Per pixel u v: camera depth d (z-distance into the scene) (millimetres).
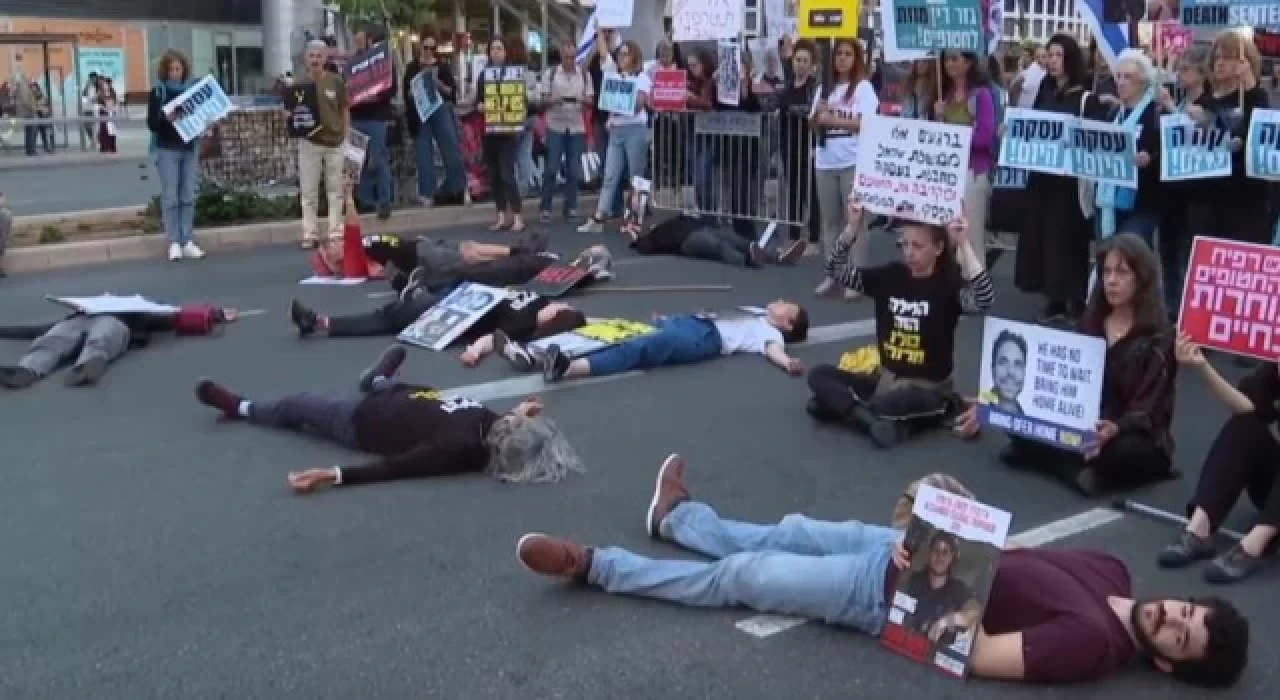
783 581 4742
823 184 10836
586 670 4445
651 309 10375
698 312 9664
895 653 4531
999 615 4379
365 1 23797
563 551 4984
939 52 9703
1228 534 5656
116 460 6703
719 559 5312
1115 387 6219
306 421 7016
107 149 28609
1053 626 4262
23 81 30016
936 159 7512
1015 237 13133
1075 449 6160
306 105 13625
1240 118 8234
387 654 4566
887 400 7008
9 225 12359
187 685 4352
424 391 6844
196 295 11266
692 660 4512
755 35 17266
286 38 44469
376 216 14914
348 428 6773
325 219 14633
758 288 11242
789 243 13258
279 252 13688
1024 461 6578
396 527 5758
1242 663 4227
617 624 4797
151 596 5059
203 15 44062
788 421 7391
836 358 8836
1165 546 5574
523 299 9070
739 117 13391
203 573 5273
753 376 8367
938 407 7043
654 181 14539
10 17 38438
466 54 20750
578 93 15336
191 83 13250
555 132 15359
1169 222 8984
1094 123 8523
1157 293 6152
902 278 7121
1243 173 8484
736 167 13539
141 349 9164
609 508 5996
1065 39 9312
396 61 18125
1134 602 4398
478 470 6465
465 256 10648
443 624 4801
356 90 14828
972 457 6746
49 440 7062
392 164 16156
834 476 6461
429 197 15891
